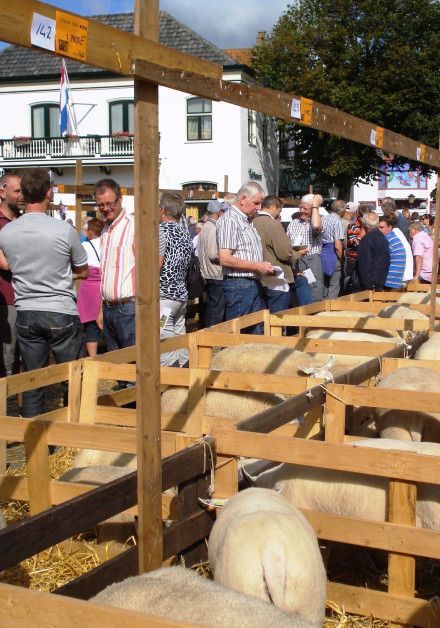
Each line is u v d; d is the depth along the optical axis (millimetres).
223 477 3967
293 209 31719
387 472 3668
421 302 10055
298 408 4648
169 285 7641
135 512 4254
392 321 8078
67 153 31344
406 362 6043
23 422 4555
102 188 6938
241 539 3037
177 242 7625
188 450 3691
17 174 7102
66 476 4801
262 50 32219
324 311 9594
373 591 3723
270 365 6426
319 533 3816
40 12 2543
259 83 32469
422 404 4723
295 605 2920
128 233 6984
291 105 4148
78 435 4438
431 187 40312
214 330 7605
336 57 31406
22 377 5484
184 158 30906
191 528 3732
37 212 6383
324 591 3082
